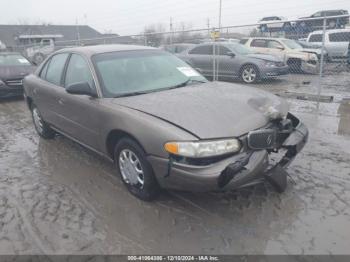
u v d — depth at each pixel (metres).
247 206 3.67
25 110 8.81
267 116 3.62
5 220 3.62
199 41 15.59
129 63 4.64
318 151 5.10
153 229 3.36
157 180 3.54
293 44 14.75
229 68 12.34
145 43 14.02
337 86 11.30
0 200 4.04
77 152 5.46
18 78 9.92
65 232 3.38
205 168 3.17
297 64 13.82
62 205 3.87
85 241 3.23
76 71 4.78
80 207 3.81
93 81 4.34
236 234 3.23
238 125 3.38
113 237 3.27
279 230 3.26
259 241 3.12
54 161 5.14
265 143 3.45
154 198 3.79
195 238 3.20
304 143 3.90
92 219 3.57
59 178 4.55
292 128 3.90
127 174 3.95
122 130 3.72
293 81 12.54
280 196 3.83
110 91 4.21
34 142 6.10
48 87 5.32
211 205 3.72
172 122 3.40
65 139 6.14
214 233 3.26
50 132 6.04
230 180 3.19
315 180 4.18
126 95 4.15
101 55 4.66
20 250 3.15
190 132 3.26
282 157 3.74
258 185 4.05
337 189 3.95
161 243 3.16
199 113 3.50
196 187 3.23
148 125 3.46
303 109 7.78
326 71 13.84
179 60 5.15
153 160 3.43
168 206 3.73
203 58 12.95
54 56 5.62
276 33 18.33
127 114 3.71
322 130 6.13
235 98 3.91
